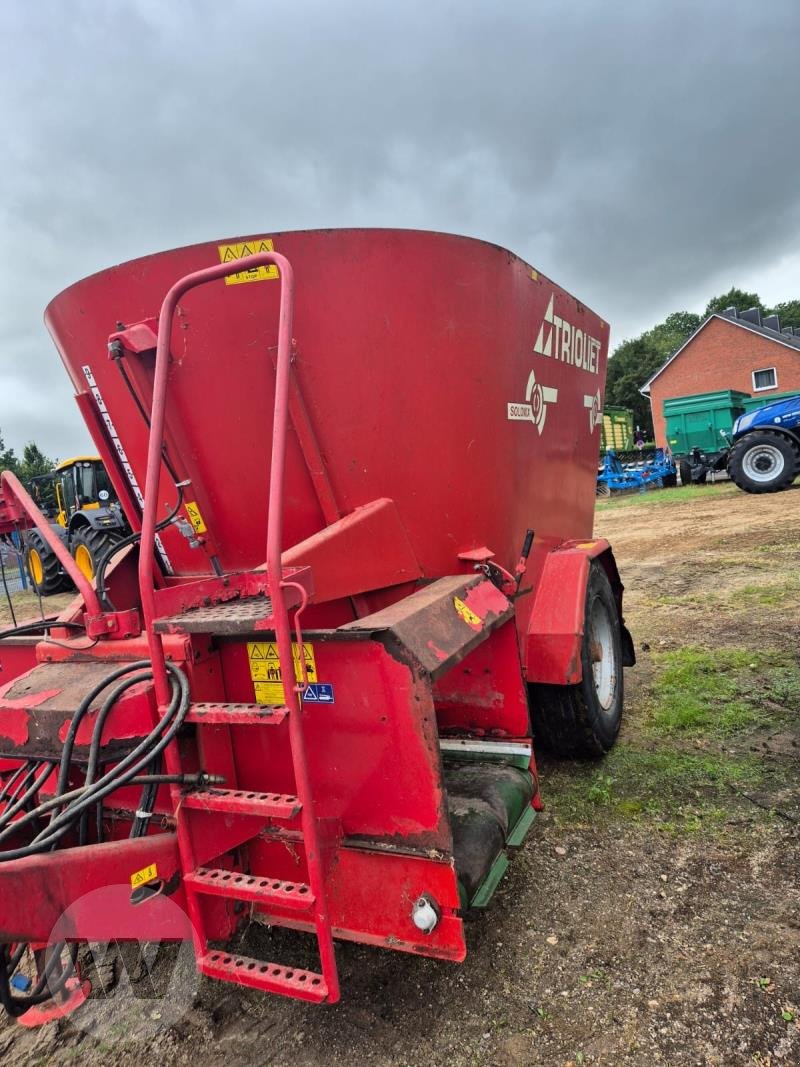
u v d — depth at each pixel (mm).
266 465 2465
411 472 2590
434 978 2189
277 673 1979
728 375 37375
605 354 4914
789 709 3877
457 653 1966
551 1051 1893
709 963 2139
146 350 2320
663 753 3547
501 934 2355
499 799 2389
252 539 2572
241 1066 1948
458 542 2742
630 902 2457
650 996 2041
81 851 1698
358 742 1884
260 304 2342
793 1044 1834
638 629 5832
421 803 1829
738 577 7305
